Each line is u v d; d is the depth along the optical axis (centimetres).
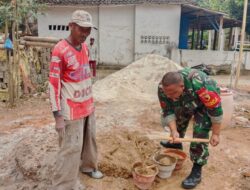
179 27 1634
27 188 355
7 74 778
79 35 289
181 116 358
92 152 347
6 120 633
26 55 847
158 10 1622
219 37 1683
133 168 350
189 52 1628
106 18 1664
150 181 336
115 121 600
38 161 385
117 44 1686
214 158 429
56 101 288
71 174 311
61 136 301
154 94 862
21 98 817
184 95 330
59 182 313
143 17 1633
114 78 930
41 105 766
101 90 873
